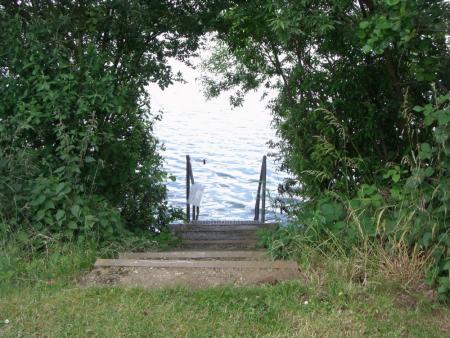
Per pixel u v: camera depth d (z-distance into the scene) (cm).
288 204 728
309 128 744
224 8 831
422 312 431
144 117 1104
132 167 796
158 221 1022
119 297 452
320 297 449
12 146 612
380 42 476
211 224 1059
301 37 681
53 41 646
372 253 487
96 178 684
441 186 451
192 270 502
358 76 670
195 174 1834
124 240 605
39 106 621
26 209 566
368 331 405
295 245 534
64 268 504
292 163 760
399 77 633
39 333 405
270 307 434
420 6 478
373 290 457
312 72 728
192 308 436
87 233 567
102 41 770
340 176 679
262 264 506
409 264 468
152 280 487
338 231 518
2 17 648
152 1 786
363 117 675
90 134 614
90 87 630
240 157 2108
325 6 560
